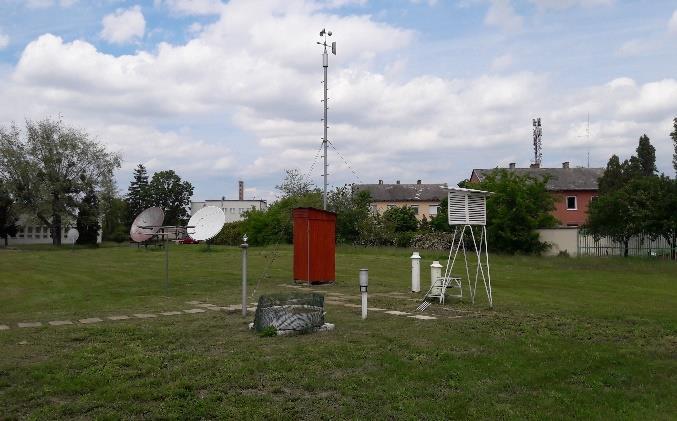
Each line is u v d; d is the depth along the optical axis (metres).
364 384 6.33
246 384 6.28
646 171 45.38
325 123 35.03
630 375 6.80
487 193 12.75
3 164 52.28
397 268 22.70
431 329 9.44
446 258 27.28
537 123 67.62
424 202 68.12
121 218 70.06
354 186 40.31
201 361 7.16
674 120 27.77
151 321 10.34
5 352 7.70
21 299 13.77
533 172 53.97
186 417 5.32
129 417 5.32
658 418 5.44
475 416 5.43
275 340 8.56
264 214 43.97
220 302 13.03
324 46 34.81
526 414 5.49
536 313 11.27
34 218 53.25
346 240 38.59
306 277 16.80
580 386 6.39
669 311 11.56
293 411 5.49
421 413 5.46
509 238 29.16
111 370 6.74
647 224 26.83
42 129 53.62
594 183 52.56
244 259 10.98
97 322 10.30
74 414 5.39
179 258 29.02
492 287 16.17
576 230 29.70
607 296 14.25
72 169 54.81
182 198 98.50
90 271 21.72
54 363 7.02
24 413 5.43
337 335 8.97
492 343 8.31
